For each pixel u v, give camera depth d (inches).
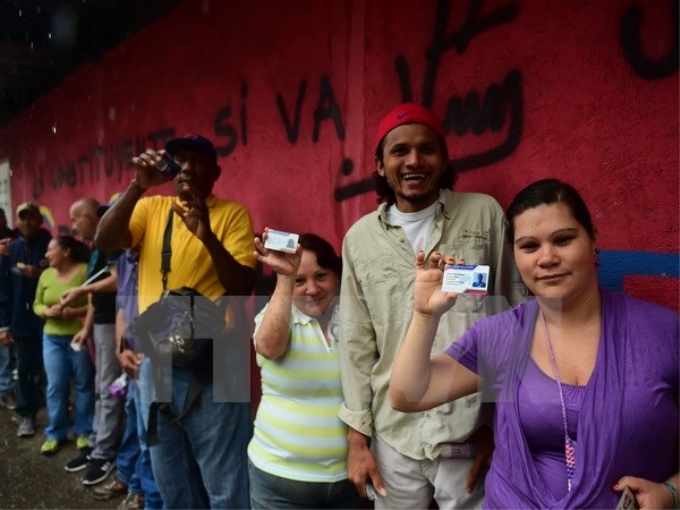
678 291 49.4
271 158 96.9
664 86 49.8
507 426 39.9
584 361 38.2
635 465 35.5
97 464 91.7
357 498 57.0
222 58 106.3
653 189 50.8
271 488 55.4
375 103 78.0
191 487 70.4
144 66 129.0
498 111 63.4
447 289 40.3
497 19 62.9
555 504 36.8
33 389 94.0
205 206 64.6
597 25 54.2
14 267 87.6
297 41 90.0
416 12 71.9
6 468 91.0
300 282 55.5
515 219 40.4
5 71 78.7
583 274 38.4
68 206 165.3
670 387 36.2
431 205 54.9
